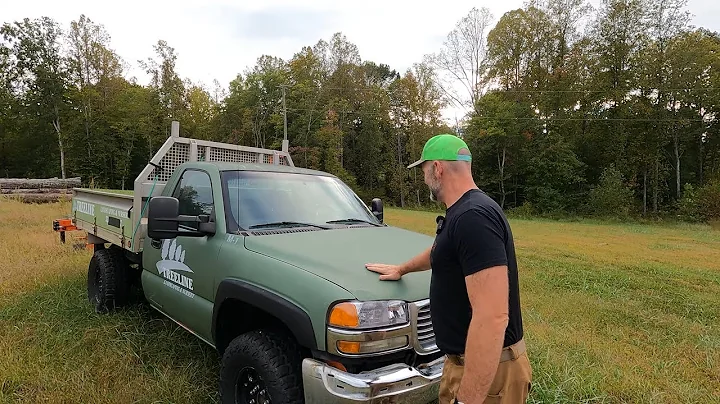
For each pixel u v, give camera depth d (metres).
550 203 34.94
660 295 7.11
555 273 8.62
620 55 35.94
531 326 5.20
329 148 44.53
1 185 19.66
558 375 3.78
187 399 3.31
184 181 4.06
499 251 1.70
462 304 1.89
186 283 3.54
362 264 2.69
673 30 34.84
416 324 2.46
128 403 3.23
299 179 4.06
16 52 43.16
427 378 2.38
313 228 3.49
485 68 43.00
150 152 50.09
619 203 32.19
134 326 4.56
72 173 46.34
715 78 33.00
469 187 1.94
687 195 31.67
